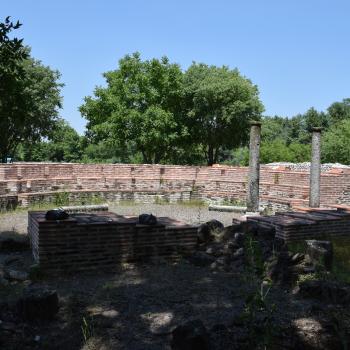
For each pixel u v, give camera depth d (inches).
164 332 193.9
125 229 303.9
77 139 2192.4
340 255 344.5
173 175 835.4
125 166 825.5
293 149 1887.3
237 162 2188.7
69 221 287.1
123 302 231.3
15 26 171.5
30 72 1325.0
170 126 1160.8
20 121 187.6
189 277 279.4
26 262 315.0
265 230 329.4
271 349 168.6
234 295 243.8
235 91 1222.9
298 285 259.6
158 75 1210.6
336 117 3038.9
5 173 687.7
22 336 187.9
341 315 211.6
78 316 211.5
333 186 674.2
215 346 166.6
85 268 291.4
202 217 596.7
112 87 1202.0
